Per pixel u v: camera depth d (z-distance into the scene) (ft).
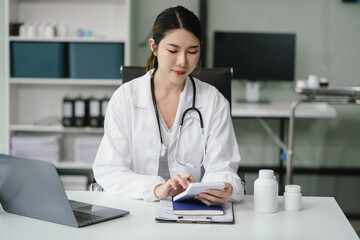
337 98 15.58
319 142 15.89
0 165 4.72
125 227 4.44
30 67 13.42
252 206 5.12
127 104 6.09
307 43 15.37
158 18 5.57
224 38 14.61
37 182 4.48
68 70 13.66
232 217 4.64
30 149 13.50
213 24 15.34
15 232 4.30
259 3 15.25
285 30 15.33
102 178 5.72
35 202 4.59
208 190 4.81
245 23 15.34
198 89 6.23
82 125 13.38
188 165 5.70
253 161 15.92
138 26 15.20
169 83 6.08
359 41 15.31
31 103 14.44
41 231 4.33
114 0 14.15
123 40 13.34
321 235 4.30
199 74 6.91
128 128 6.10
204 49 15.10
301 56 15.40
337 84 15.49
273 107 13.80
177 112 6.04
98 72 13.46
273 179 4.94
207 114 6.11
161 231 4.34
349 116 15.76
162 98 6.15
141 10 15.16
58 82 13.41
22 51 13.37
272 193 4.87
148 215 4.79
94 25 14.23
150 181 5.37
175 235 4.25
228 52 14.64
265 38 14.60
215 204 4.89
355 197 13.78
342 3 15.21
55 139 13.55
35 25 13.47
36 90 14.43
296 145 15.90
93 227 4.43
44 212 4.58
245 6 15.28
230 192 5.12
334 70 15.44
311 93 11.21
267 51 14.61
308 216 4.80
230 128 6.20
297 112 13.05
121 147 6.02
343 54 15.39
